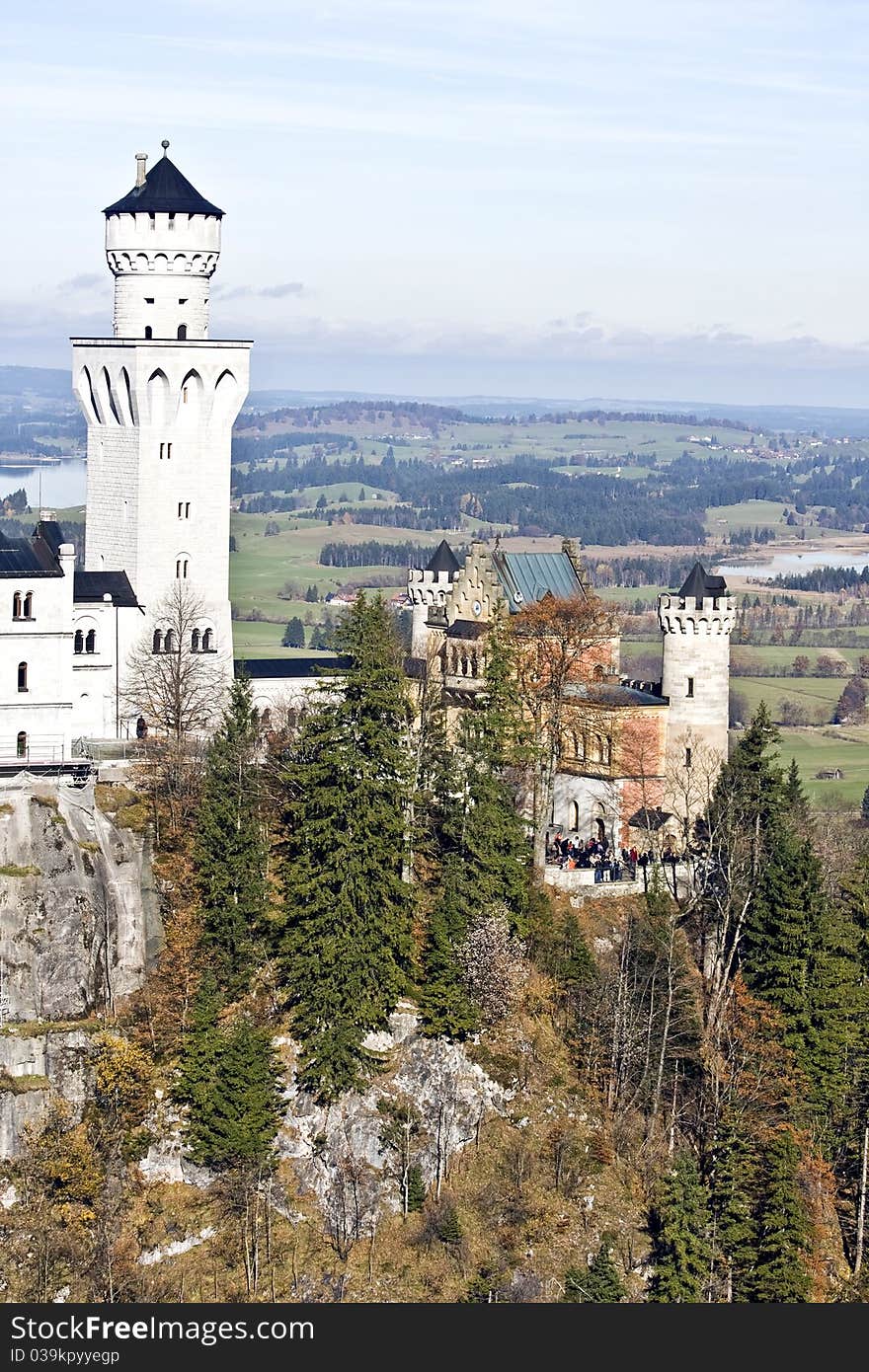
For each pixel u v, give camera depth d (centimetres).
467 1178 15288
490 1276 14600
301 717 17738
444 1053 15700
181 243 18750
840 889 18850
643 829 18750
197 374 18800
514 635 18538
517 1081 15750
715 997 16438
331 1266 14600
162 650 18975
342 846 15688
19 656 17625
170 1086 15275
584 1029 16225
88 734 18575
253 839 16100
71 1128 15062
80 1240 14525
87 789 16525
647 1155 15525
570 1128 15625
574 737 18950
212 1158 14962
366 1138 15275
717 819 17738
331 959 15450
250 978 15938
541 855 17488
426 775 17200
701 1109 15788
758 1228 14888
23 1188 14725
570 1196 15225
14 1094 15025
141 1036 15538
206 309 19062
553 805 19088
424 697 17638
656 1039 16138
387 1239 14862
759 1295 14612
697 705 19112
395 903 16150
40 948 15550
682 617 18925
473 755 17038
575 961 16538
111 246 18862
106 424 19050
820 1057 16150
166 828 16625
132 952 16162
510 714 17538
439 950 15900
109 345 18738
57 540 18062
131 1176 14938
